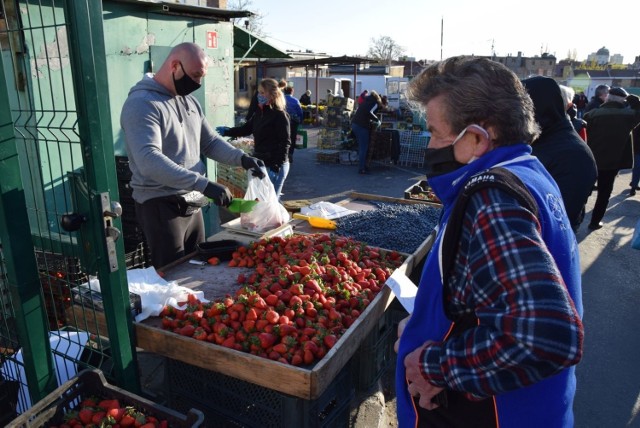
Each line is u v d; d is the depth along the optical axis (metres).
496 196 1.16
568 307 1.05
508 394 1.30
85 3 1.81
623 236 6.97
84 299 2.41
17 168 2.03
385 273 2.93
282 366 1.98
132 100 3.02
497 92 1.25
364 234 3.79
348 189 9.66
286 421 2.13
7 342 2.49
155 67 5.57
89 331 2.45
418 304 1.44
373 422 2.89
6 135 1.97
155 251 3.35
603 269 5.74
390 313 3.20
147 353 3.41
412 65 51.97
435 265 1.38
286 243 3.16
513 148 1.30
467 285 1.24
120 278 2.16
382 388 3.30
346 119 14.20
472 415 1.35
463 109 1.26
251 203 3.40
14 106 4.02
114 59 5.12
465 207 1.22
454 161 1.35
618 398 3.42
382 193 9.34
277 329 2.18
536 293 1.05
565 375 1.36
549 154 2.63
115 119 5.24
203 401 2.37
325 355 2.06
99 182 1.98
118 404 2.03
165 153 3.18
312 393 1.96
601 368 3.77
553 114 2.68
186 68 3.05
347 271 2.85
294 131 9.46
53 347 2.47
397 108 24.16
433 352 1.27
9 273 2.10
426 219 4.25
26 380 2.31
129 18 5.20
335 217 4.21
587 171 2.58
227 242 3.34
